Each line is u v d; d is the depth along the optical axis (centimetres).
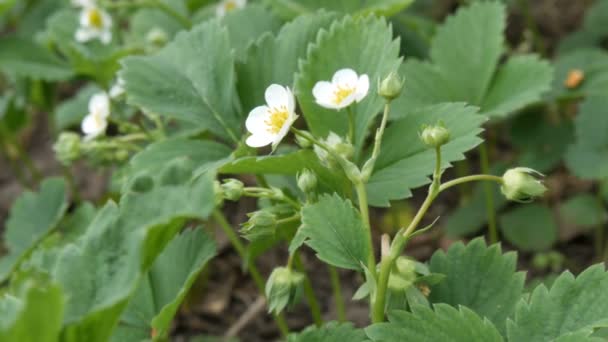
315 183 35
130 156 50
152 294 39
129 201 31
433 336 33
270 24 51
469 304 36
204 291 56
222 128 41
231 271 57
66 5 73
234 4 59
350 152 35
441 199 60
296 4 51
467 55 50
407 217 58
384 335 32
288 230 40
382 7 48
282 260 58
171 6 62
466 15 50
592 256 55
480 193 56
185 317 55
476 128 37
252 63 42
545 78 48
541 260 54
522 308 33
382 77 38
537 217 55
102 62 57
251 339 53
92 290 30
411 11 68
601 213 54
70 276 30
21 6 79
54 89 64
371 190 38
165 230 31
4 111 63
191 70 42
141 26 61
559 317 33
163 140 41
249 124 36
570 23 71
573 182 59
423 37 57
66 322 30
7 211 66
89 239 31
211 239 39
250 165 37
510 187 34
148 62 43
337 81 36
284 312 54
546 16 72
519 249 56
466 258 37
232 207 60
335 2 51
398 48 38
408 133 38
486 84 49
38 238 49
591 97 53
